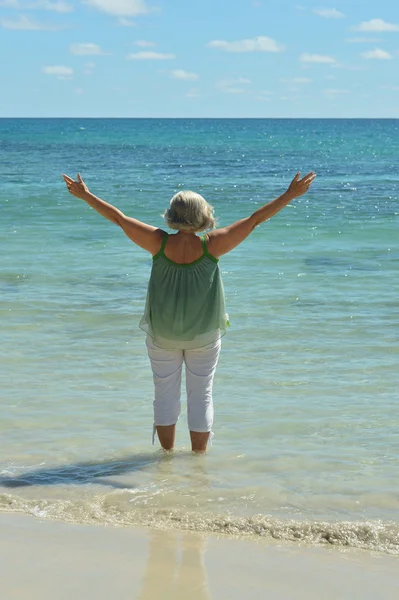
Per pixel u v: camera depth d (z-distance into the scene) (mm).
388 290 9258
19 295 8898
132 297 8859
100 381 5844
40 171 32406
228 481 4070
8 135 92688
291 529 3447
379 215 17625
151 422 5004
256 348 6734
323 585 2926
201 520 3557
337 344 6855
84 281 9805
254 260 11445
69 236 13938
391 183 28438
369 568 3086
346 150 59812
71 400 5402
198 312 4289
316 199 21859
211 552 3227
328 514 3643
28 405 5285
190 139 84062
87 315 7973
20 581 2926
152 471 4207
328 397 5480
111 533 3416
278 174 32719
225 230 4289
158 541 3328
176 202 4238
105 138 84812
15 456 4410
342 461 4355
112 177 29734
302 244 13227
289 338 7055
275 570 3059
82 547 3250
